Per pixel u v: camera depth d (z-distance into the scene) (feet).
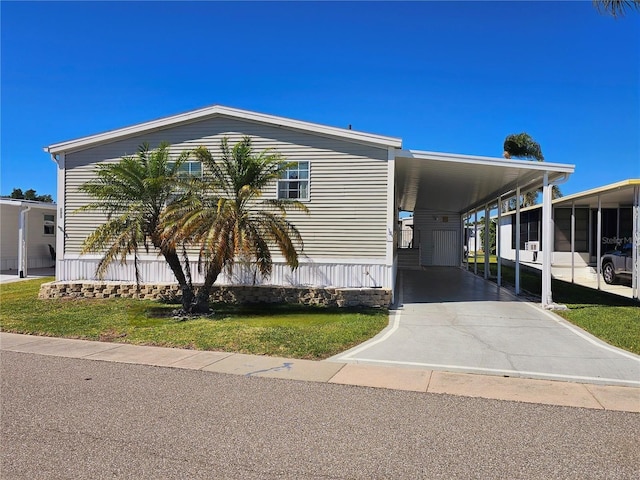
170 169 38.52
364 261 39.50
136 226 33.32
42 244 75.20
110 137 43.27
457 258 88.69
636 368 20.98
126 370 20.56
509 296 44.14
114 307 37.45
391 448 12.64
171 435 13.42
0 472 11.16
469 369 20.81
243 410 15.53
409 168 42.88
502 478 11.04
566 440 13.20
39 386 18.12
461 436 13.46
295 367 21.06
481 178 44.70
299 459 11.98
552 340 26.40
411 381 19.02
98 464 11.62
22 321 31.96
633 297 40.91
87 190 34.58
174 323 31.04
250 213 35.40
